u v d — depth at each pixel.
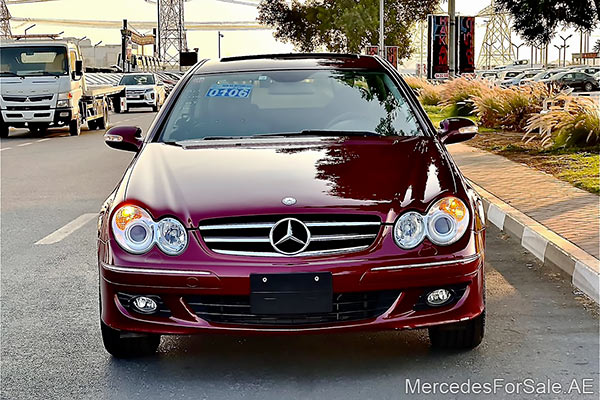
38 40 22.56
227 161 4.72
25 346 4.84
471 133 5.48
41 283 6.37
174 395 4.03
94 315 5.47
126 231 4.18
